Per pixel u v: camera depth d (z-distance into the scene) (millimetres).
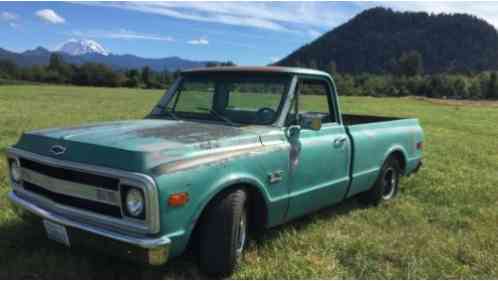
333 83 5160
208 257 3701
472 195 7074
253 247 4492
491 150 12922
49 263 3928
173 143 3529
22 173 3893
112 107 27188
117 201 3256
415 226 5527
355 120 7785
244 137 3994
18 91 51375
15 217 4891
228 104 4691
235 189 3793
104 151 3363
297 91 4605
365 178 5707
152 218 3141
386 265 4352
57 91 55312
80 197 3447
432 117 29953
